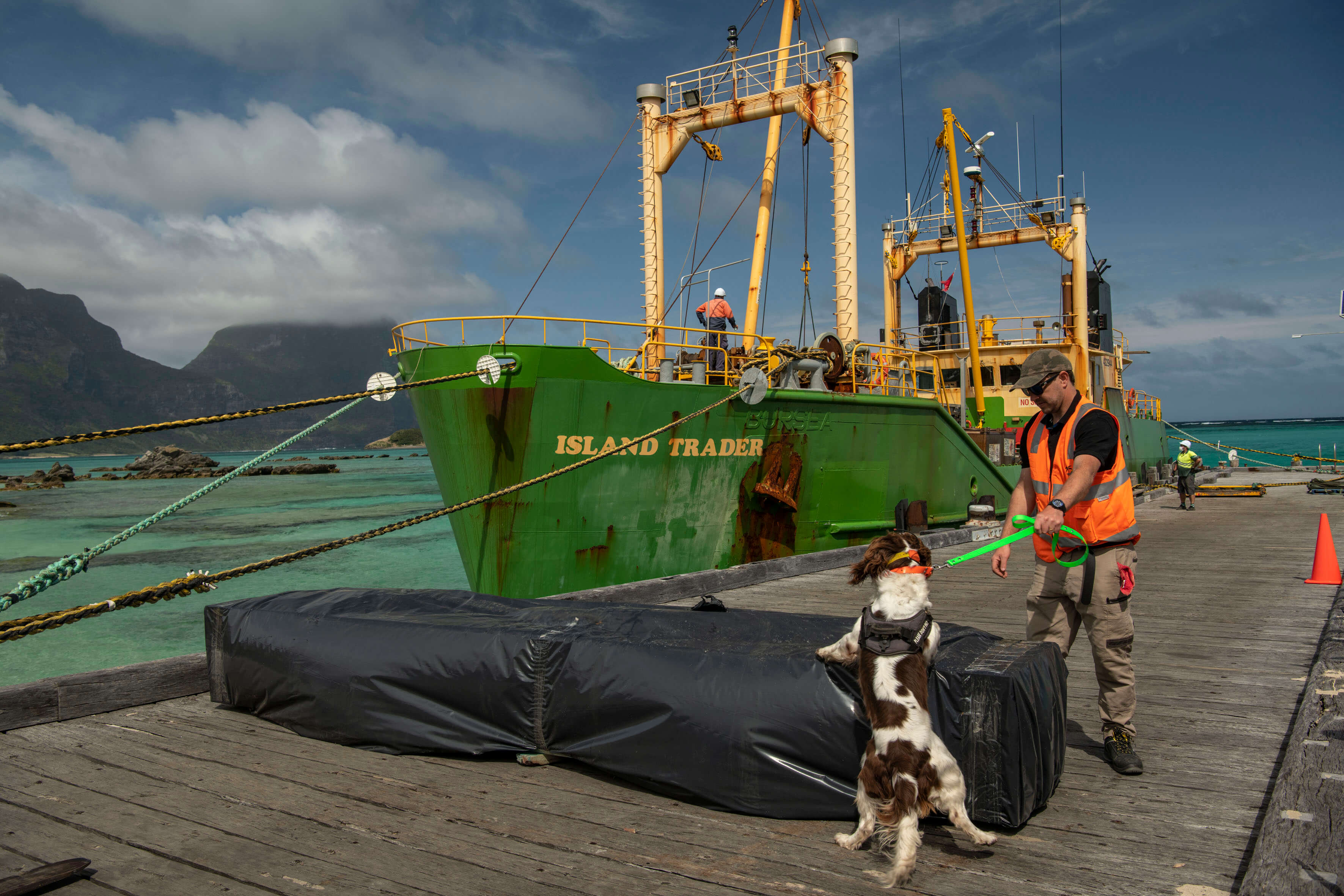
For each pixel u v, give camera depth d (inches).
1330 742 144.3
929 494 589.9
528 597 375.6
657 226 593.6
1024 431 164.4
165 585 139.2
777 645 152.2
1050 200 779.4
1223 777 154.1
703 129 579.8
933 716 134.6
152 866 122.7
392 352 412.8
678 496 416.8
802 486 482.0
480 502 253.9
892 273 866.8
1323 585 375.6
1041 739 135.5
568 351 366.3
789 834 132.5
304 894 113.6
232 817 140.5
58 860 124.7
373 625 181.5
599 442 383.2
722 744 141.4
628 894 112.3
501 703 165.5
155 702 209.6
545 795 150.3
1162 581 397.1
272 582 653.3
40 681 196.7
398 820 139.0
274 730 189.3
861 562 129.6
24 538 976.3
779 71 553.6
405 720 171.9
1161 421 1231.5
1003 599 358.3
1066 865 119.8
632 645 155.5
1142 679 226.2
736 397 423.2
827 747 134.4
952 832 132.3
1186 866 119.0
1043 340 781.3
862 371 554.3
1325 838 107.3
